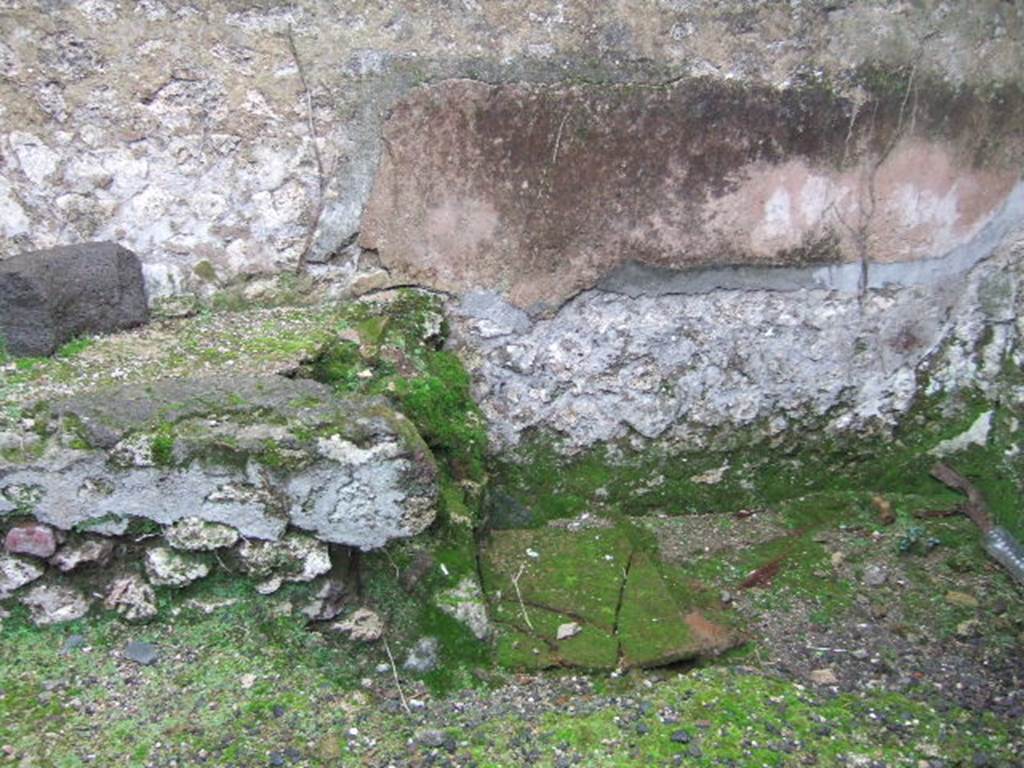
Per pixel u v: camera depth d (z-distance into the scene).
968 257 3.55
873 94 3.36
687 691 2.71
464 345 3.46
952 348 3.62
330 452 2.63
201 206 3.28
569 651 2.81
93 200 3.22
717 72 3.30
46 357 2.94
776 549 3.41
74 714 2.44
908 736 2.60
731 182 3.39
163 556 2.67
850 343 3.57
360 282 3.41
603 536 3.33
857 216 3.47
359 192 3.33
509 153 3.32
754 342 3.54
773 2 3.26
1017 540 3.38
